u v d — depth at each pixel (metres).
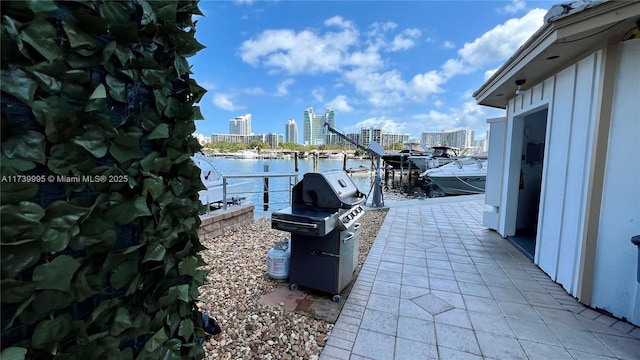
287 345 1.96
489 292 2.74
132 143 1.01
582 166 2.57
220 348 1.92
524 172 4.73
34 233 0.72
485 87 4.35
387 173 21.08
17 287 0.69
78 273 0.85
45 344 0.78
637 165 2.19
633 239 2.00
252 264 3.39
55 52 0.77
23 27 0.69
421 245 4.16
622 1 1.93
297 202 2.74
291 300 2.56
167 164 1.18
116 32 0.93
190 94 1.31
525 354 1.89
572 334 2.10
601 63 2.34
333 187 2.64
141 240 1.09
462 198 8.21
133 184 1.01
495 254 3.80
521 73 3.24
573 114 2.72
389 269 3.29
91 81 0.89
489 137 4.93
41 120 0.74
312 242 2.62
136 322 1.09
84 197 0.88
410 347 1.95
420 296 2.65
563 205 2.85
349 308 2.44
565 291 2.76
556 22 2.26
